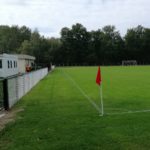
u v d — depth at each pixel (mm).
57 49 105188
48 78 32875
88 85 23047
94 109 11594
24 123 9156
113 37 116438
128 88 20000
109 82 25500
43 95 16688
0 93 12180
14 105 13055
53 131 8086
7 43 100875
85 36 113688
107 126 8516
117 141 7020
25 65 47594
